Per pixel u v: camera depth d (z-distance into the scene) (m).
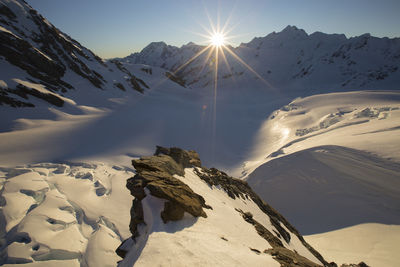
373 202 32.31
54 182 28.38
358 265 15.88
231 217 11.12
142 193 9.23
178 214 8.39
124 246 8.20
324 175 40.22
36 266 16.38
